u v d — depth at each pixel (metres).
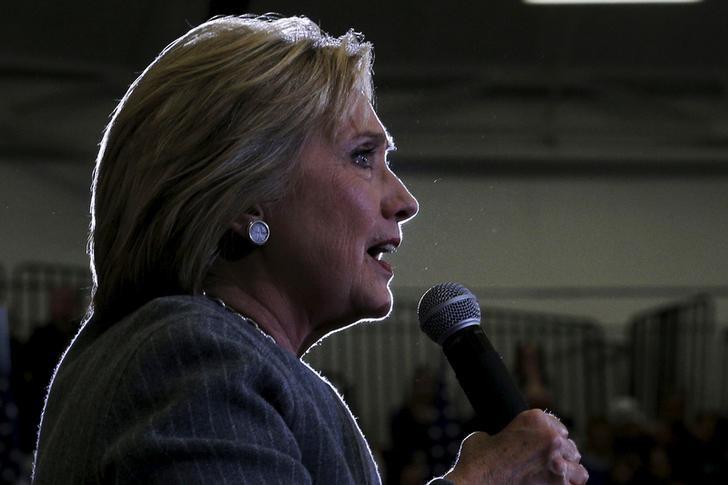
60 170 24.61
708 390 25.11
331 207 2.48
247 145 2.41
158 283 2.43
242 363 2.15
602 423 18.77
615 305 25.91
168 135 2.41
